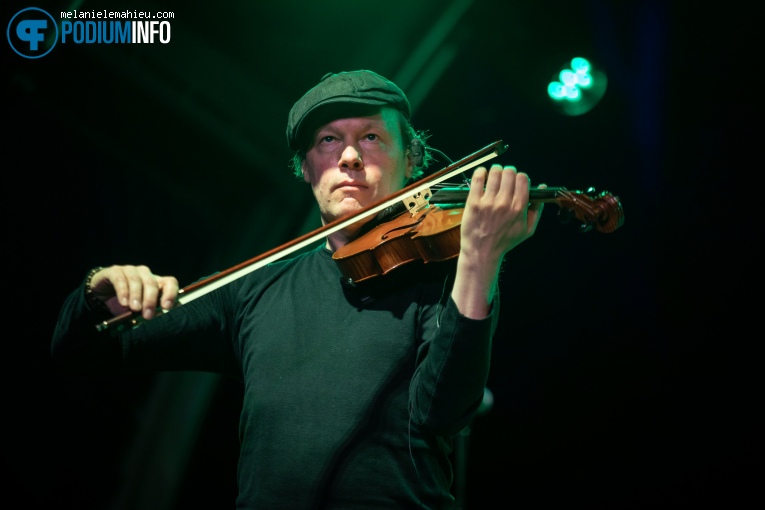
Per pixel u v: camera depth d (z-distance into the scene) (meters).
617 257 5.99
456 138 5.80
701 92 5.65
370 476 1.91
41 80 5.10
